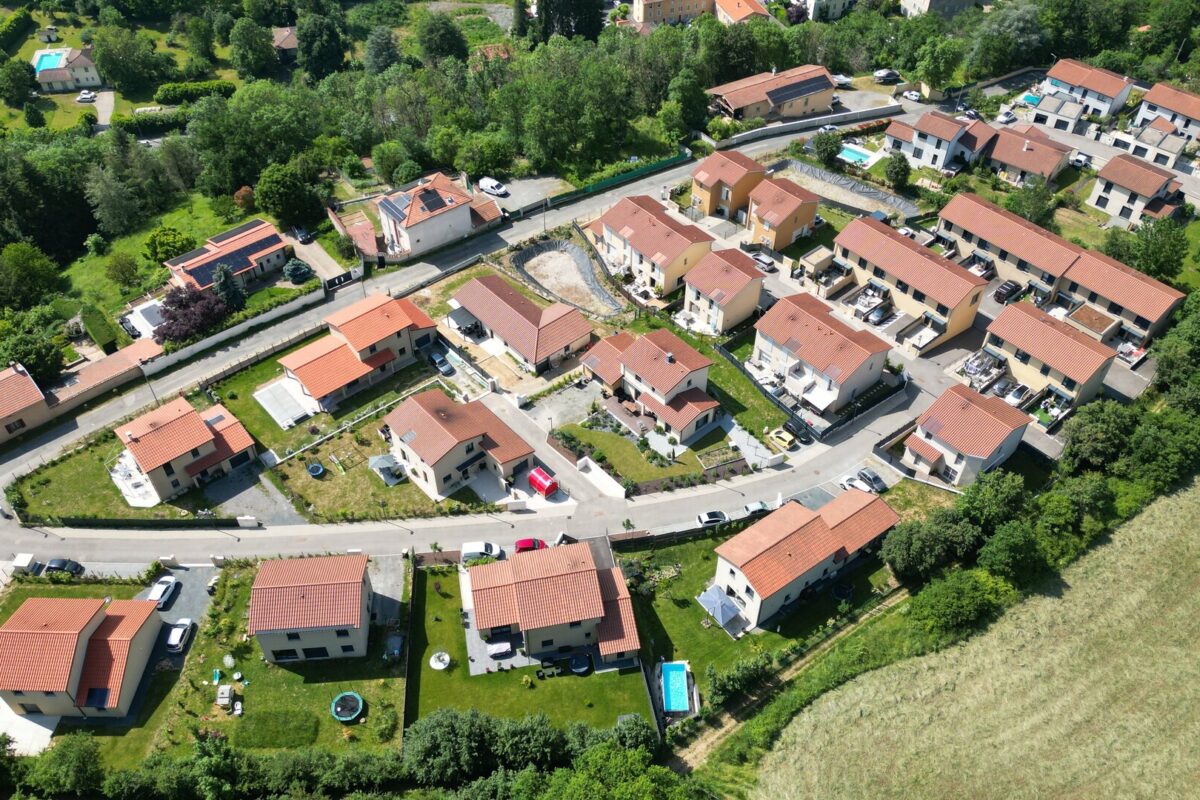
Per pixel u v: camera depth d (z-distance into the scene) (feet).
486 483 349.20
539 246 474.49
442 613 302.45
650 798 230.48
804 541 302.04
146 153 543.39
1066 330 374.63
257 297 440.45
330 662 289.33
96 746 259.19
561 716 275.59
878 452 356.79
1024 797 247.29
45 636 268.62
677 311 430.20
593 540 313.94
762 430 368.07
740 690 276.41
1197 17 632.38
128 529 332.60
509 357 404.16
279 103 572.51
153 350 404.98
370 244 469.98
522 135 546.67
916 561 302.25
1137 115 556.51
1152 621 290.35
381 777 253.65
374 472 351.87
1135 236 437.99
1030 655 280.72
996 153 512.22
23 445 366.63
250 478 351.05
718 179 479.82
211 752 249.96
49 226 521.65
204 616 301.22
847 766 255.50
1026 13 608.60
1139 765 253.24
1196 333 371.35
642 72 591.37
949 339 413.59
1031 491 338.54
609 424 370.53
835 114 581.53
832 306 427.74
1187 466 336.90
